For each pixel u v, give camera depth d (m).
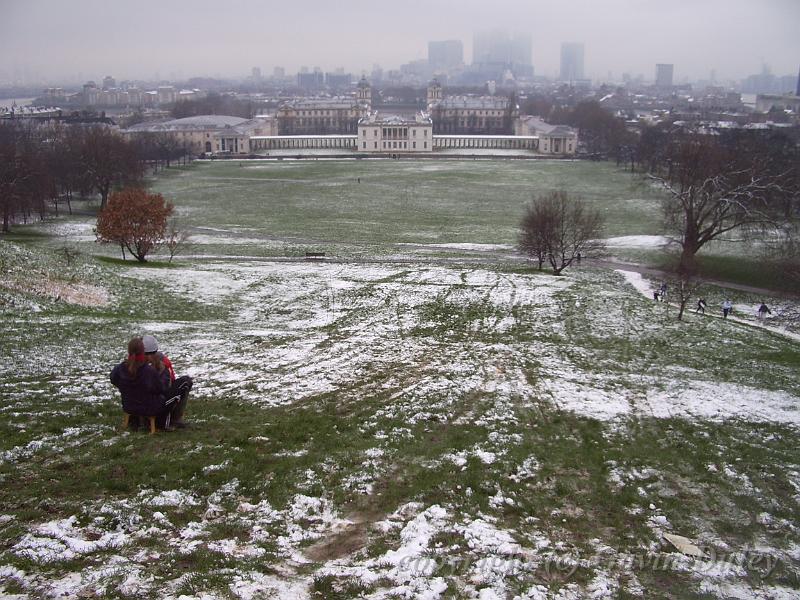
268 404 24.70
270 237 109.69
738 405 28.94
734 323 57.72
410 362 33.34
